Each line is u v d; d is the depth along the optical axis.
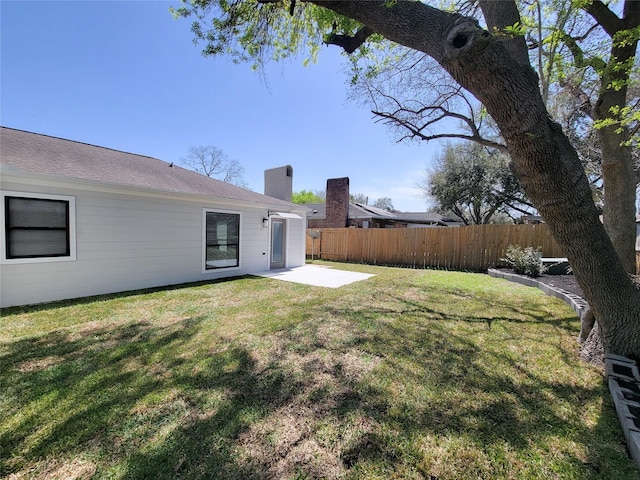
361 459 2.00
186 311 5.56
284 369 3.26
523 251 9.92
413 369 3.26
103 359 3.48
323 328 4.61
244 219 10.51
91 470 1.88
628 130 3.71
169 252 8.33
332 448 2.09
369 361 3.46
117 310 5.61
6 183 5.59
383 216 23.12
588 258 2.84
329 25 4.68
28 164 6.07
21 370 3.19
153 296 6.82
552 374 3.12
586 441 2.13
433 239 13.17
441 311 5.58
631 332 2.97
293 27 5.60
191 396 2.71
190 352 3.70
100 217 6.91
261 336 4.26
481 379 3.03
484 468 1.91
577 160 2.54
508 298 6.64
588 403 2.59
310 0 2.70
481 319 5.07
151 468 1.90
